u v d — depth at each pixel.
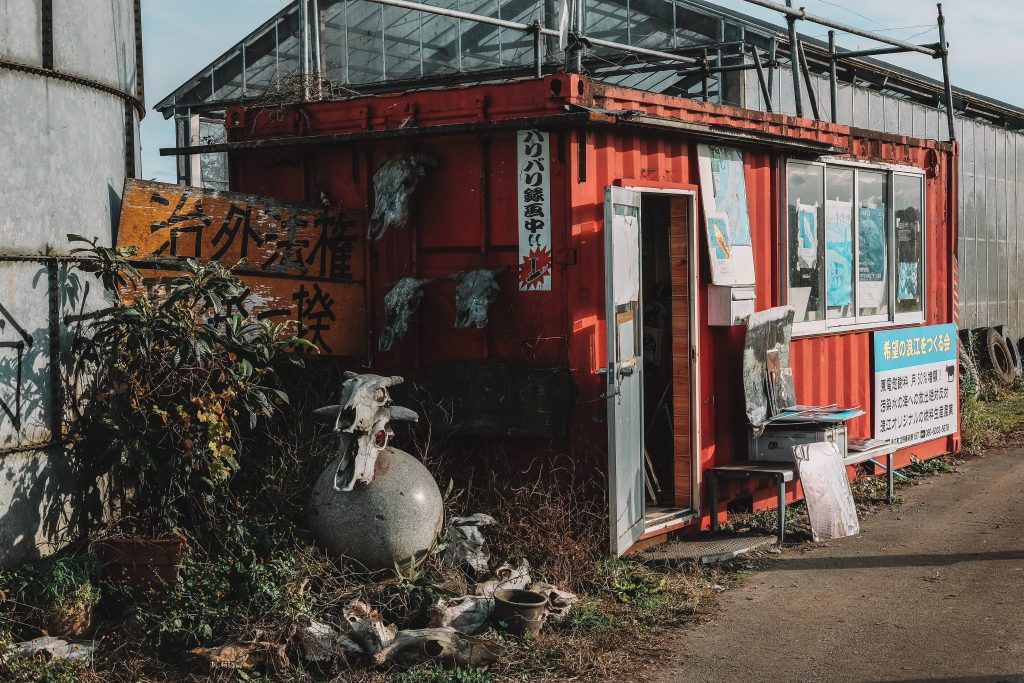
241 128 9.28
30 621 5.85
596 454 7.91
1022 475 11.61
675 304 8.78
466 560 6.98
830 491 8.97
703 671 5.96
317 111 8.94
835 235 10.80
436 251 8.45
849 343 10.96
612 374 7.46
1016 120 23.75
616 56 18.53
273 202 8.36
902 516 9.75
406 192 8.26
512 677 5.76
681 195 8.66
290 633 5.87
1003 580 7.64
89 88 7.19
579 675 5.84
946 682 5.74
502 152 8.09
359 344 8.69
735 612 7.02
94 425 6.75
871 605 7.14
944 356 12.59
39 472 6.60
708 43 17.55
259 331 7.38
